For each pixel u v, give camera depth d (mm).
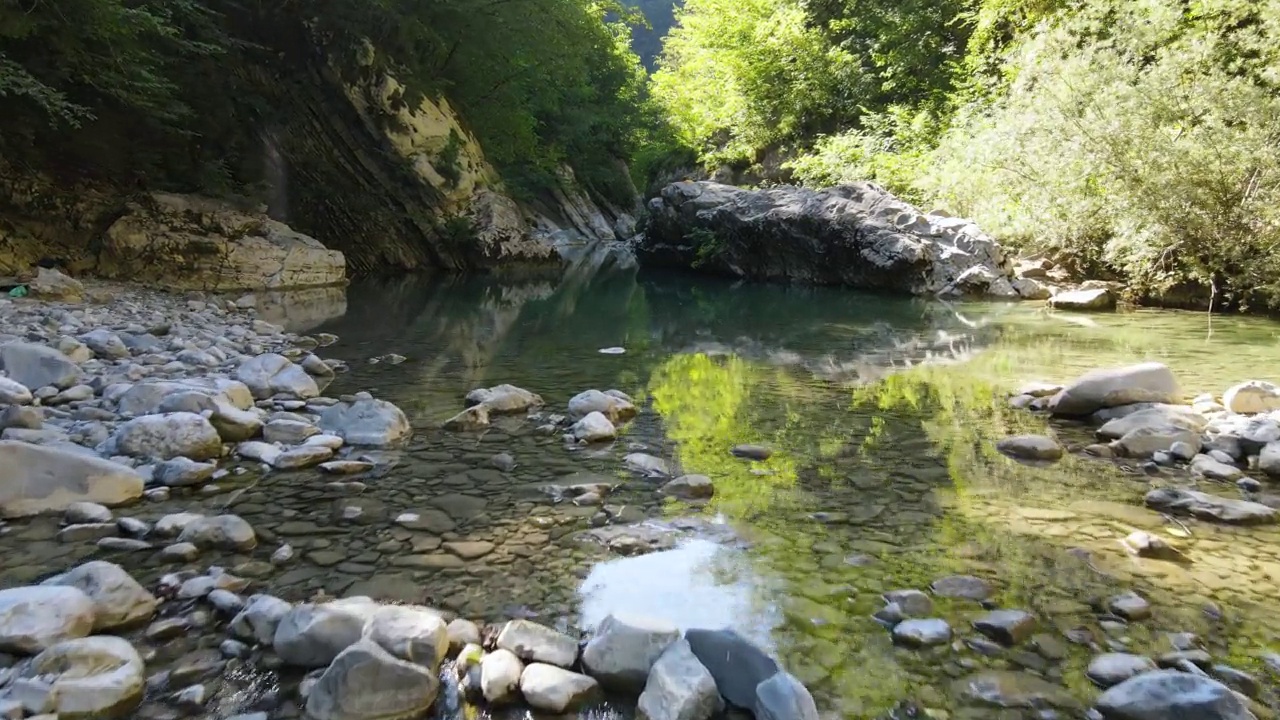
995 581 2914
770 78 27156
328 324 9703
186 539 3113
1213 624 2588
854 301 13281
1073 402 5445
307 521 3436
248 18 15789
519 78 23234
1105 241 12906
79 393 4980
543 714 2109
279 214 16000
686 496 3854
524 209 31094
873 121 21844
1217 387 6004
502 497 3791
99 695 2035
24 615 2268
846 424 5324
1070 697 2172
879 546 3250
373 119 17547
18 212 11016
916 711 2111
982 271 13445
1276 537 3346
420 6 17891
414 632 2273
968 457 4559
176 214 12445
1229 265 11070
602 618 2617
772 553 3176
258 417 4770
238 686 2193
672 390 6363
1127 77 12219
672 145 35219
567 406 5703
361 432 4691
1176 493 3746
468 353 7953
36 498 3383
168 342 7102
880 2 25594
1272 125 10219
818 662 2354
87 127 11914
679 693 2061
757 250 17781
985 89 19641
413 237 18688
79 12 9945
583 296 14297
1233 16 12180
